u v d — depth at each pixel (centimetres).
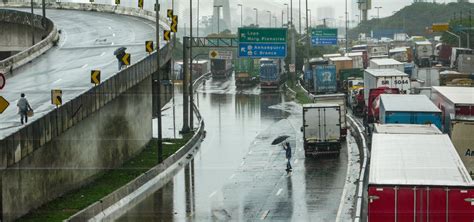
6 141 4800
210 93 15925
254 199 6038
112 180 6725
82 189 6294
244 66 17475
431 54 19450
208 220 5322
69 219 4888
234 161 8019
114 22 15012
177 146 8831
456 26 18975
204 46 10075
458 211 3600
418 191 3622
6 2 17925
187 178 7094
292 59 17212
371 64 14588
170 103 14162
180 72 18138
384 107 6900
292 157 8112
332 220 5206
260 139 9569
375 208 3653
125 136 7775
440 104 7081
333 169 7300
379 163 4144
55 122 5584
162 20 14375
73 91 7381
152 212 5609
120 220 5328
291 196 6109
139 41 11662
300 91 15200
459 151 5634
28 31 12962
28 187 5303
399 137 4906
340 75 14888
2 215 4844
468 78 11812
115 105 7394
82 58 10194
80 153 6378
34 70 9362
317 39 16838
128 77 7438
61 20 15638
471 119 6016
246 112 12519
